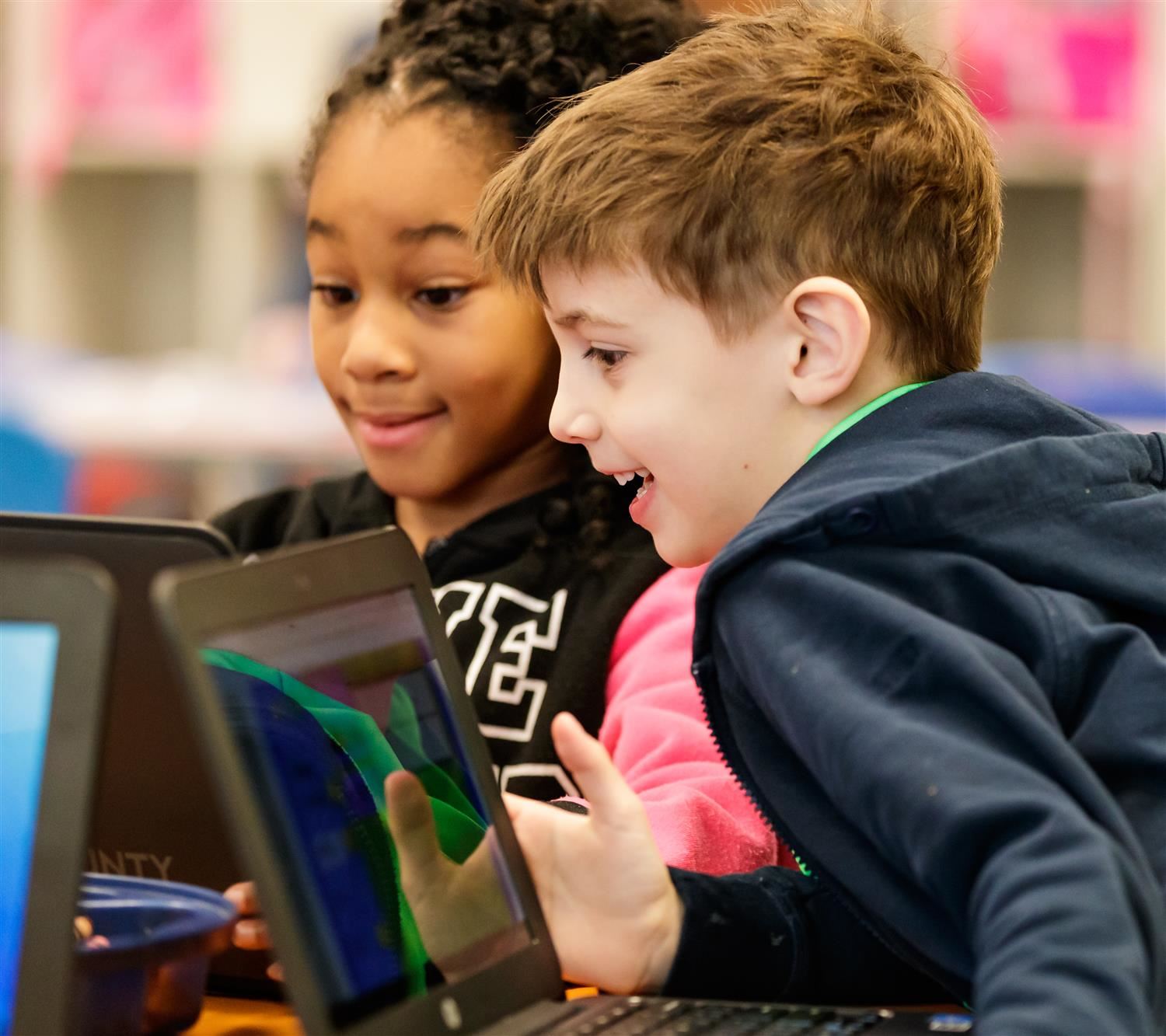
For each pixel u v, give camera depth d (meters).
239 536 2.39
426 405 2.07
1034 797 1.13
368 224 2.03
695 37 1.76
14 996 1.10
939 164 1.59
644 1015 1.30
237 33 5.66
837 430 1.49
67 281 6.04
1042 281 5.57
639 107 1.55
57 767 1.12
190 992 1.37
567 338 1.57
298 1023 1.13
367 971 1.19
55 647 1.14
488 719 2.00
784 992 1.44
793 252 1.49
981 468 1.35
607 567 2.08
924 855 1.16
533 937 1.36
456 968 1.28
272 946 1.11
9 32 5.78
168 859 1.44
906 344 1.56
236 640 1.18
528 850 1.41
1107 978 1.04
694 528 1.55
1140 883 1.14
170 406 4.49
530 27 2.14
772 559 1.34
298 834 1.18
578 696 2.00
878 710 1.21
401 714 1.33
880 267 1.53
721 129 1.52
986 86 5.00
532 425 2.12
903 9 2.40
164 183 6.27
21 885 1.11
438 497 2.14
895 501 1.32
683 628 1.98
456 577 2.12
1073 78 5.04
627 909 1.38
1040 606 1.31
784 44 1.63
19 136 5.82
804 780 1.35
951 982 1.33
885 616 1.25
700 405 1.50
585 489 2.12
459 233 2.02
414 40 2.14
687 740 1.83
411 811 1.30
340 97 2.14
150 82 5.71
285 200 5.77
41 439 3.66
